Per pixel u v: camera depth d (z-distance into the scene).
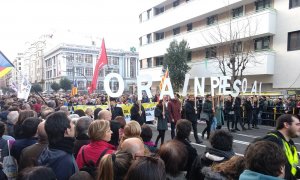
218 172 2.68
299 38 19.78
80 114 6.91
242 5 24.11
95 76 11.49
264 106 15.88
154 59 35.22
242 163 2.62
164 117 9.70
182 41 27.64
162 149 2.89
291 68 20.11
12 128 5.08
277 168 2.05
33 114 4.55
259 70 21.41
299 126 3.47
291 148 3.43
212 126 11.42
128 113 13.85
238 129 13.49
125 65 92.12
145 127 4.22
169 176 2.82
